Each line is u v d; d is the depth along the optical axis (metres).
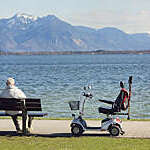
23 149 11.06
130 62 154.12
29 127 13.97
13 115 13.83
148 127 14.96
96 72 79.06
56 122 16.17
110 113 13.72
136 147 11.22
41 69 98.88
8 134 13.71
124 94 13.64
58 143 11.96
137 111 24.55
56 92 36.75
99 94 34.06
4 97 13.88
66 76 64.94
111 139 12.69
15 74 74.94
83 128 13.48
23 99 13.55
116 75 66.69
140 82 48.97
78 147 11.27
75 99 30.70
